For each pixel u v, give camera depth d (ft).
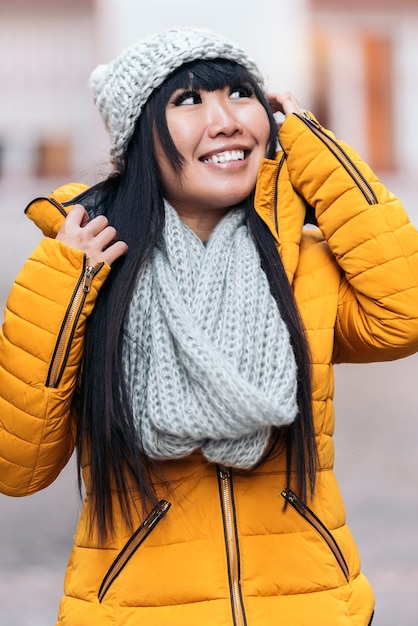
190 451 8.72
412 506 20.88
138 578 8.79
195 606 8.72
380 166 49.80
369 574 17.48
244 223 9.71
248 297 8.96
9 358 8.99
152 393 8.72
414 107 49.32
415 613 15.78
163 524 8.90
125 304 9.00
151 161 9.58
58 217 9.73
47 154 46.57
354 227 9.43
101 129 46.26
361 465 23.77
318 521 9.09
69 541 19.44
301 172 9.70
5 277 40.16
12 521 20.72
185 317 8.74
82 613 8.95
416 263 9.40
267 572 8.86
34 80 46.16
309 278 9.61
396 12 48.49
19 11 45.73
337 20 48.14
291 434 9.02
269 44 47.34
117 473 8.89
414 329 9.33
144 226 9.38
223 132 9.42
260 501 9.02
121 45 45.57
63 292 8.96
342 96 48.96
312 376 9.20
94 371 9.06
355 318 9.65
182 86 9.46
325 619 8.83
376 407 30.40
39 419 8.95
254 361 8.78
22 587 17.20
